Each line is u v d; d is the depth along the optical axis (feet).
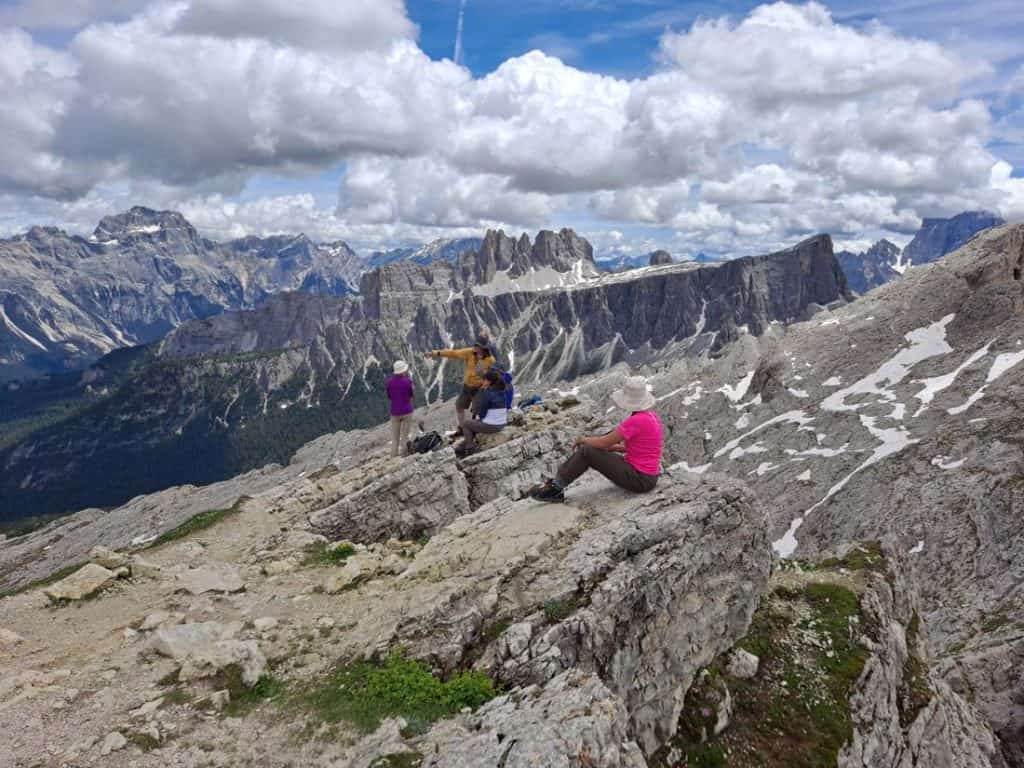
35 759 27.14
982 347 420.36
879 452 341.00
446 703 32.68
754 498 51.11
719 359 625.82
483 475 75.77
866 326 501.56
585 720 27.94
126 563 52.95
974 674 110.42
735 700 49.85
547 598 38.88
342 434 311.88
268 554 60.70
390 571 49.88
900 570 84.12
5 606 45.85
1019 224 488.85
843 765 47.78
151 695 32.94
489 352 79.36
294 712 32.01
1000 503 215.10
